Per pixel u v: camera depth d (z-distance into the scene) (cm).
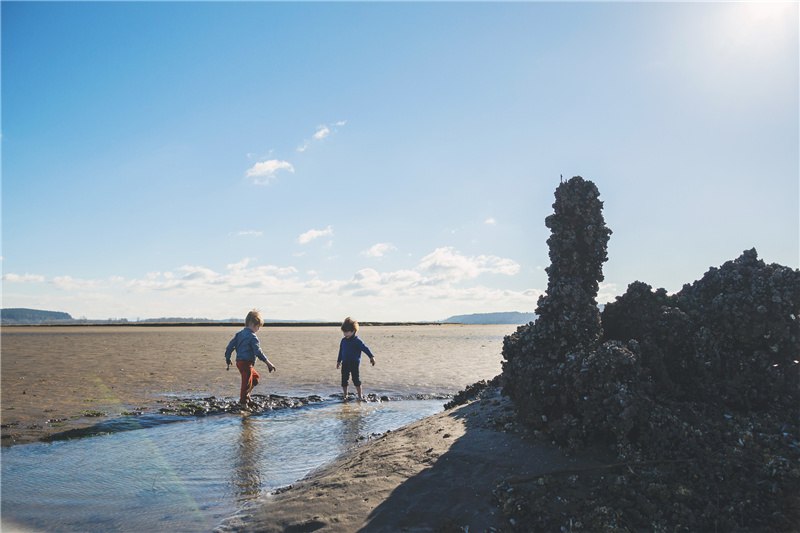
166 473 606
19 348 2872
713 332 575
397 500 443
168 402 1105
